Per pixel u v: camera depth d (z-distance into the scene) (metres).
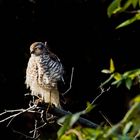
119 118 15.63
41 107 7.98
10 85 16.22
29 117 15.19
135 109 4.76
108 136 4.72
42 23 16.77
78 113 4.81
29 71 9.45
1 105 15.98
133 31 16.58
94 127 7.33
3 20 16.56
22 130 15.39
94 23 16.95
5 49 16.50
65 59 16.75
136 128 4.80
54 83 9.26
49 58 9.38
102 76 16.44
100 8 16.83
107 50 16.84
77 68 16.55
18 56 16.48
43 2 16.72
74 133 5.26
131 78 5.59
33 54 9.39
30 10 16.70
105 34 16.91
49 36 16.81
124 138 4.70
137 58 16.69
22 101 16.06
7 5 16.53
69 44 16.91
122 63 16.77
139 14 6.04
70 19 16.91
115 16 16.38
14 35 16.61
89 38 16.98
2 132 15.47
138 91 15.34
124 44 16.80
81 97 16.02
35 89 9.48
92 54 16.83
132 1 5.68
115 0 5.71
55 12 16.81
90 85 16.33
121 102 15.54
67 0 16.80
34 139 8.23
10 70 16.34
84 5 16.83
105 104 15.59
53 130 13.91
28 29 16.70
